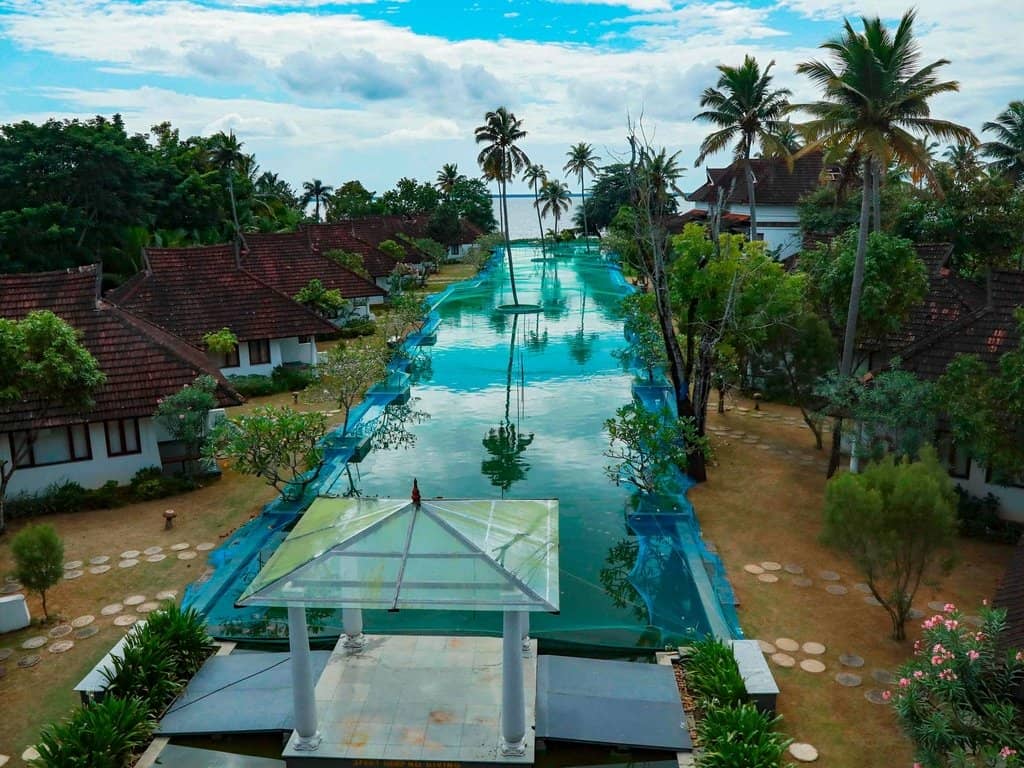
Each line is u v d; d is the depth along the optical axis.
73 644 15.92
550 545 12.55
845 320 24.58
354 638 14.80
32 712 13.85
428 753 12.01
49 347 20.52
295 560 12.01
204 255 39.59
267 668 14.64
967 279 31.11
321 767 12.06
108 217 53.28
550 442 29.58
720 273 24.36
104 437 24.08
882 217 38.44
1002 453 17.25
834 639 15.73
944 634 10.95
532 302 64.19
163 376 25.27
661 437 22.27
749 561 19.16
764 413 31.36
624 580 18.89
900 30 20.94
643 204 26.31
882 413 20.39
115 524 21.81
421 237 89.50
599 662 14.73
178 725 13.01
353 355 29.55
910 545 15.17
